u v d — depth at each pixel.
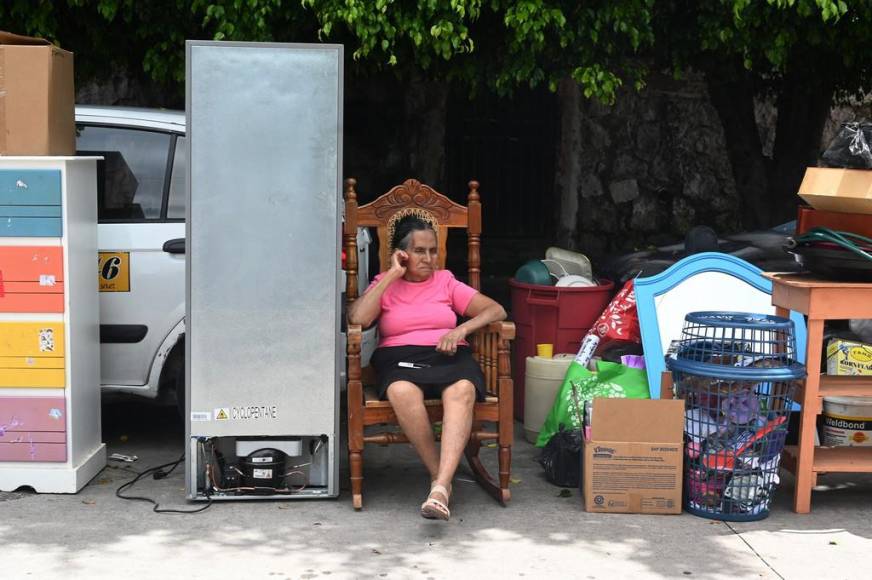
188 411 4.70
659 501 4.69
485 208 11.23
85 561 4.04
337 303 4.72
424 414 4.62
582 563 4.09
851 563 4.14
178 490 4.96
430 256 4.95
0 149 4.67
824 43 6.45
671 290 5.66
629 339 5.86
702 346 4.71
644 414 4.66
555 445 5.15
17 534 4.32
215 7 5.69
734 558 4.18
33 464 4.87
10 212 4.70
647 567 4.06
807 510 4.78
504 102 11.09
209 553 4.15
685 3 6.38
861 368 5.54
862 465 4.79
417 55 5.96
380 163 10.88
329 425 4.77
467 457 5.13
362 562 4.07
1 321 4.78
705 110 11.01
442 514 4.29
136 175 5.48
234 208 4.62
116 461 5.43
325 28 5.57
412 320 4.92
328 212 4.66
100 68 6.64
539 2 5.71
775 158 8.52
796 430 5.59
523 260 11.08
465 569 4.02
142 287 5.40
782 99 8.38
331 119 4.62
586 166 10.94
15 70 4.64
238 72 4.56
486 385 5.03
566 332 6.11
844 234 4.70
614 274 6.80
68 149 4.98
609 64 6.47
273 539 4.32
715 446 4.59
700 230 6.44
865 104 10.48
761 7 6.09
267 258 4.66
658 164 11.04
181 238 5.42
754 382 4.55
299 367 4.73
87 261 5.04
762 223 8.55
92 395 5.17
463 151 11.12
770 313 5.64
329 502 4.83
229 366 4.69
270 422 4.75
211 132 4.57
